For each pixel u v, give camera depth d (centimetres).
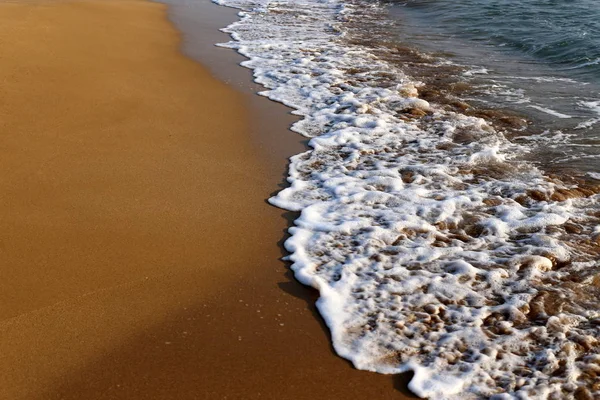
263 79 886
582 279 423
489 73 948
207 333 368
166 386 326
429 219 504
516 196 543
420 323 380
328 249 461
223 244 462
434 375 338
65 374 330
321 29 1259
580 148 656
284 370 341
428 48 1102
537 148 657
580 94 843
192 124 693
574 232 484
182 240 463
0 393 316
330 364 347
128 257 436
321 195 546
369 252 456
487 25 1259
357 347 360
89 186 533
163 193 532
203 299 398
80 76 807
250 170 589
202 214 503
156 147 623
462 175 588
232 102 777
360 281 421
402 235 479
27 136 622
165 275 420
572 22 1231
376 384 333
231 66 945
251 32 1202
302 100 801
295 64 972
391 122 726
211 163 598
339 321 381
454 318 384
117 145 620
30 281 403
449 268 437
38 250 436
